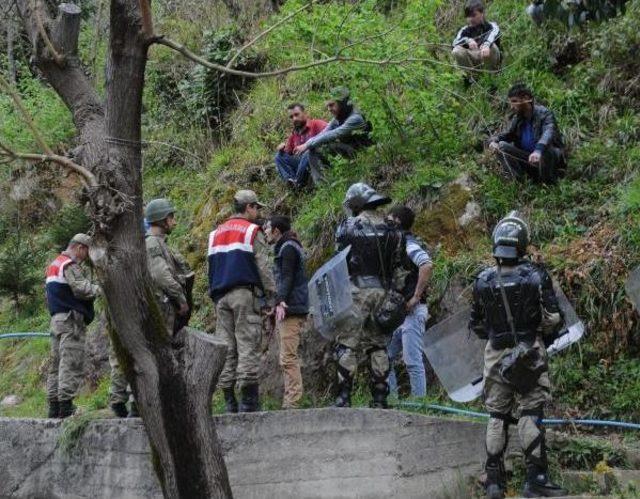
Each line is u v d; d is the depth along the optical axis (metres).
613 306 11.36
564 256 12.04
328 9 13.27
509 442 9.94
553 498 8.84
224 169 17.20
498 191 13.23
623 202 12.22
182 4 20.41
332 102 14.62
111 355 11.75
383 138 14.61
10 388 16.91
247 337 11.11
